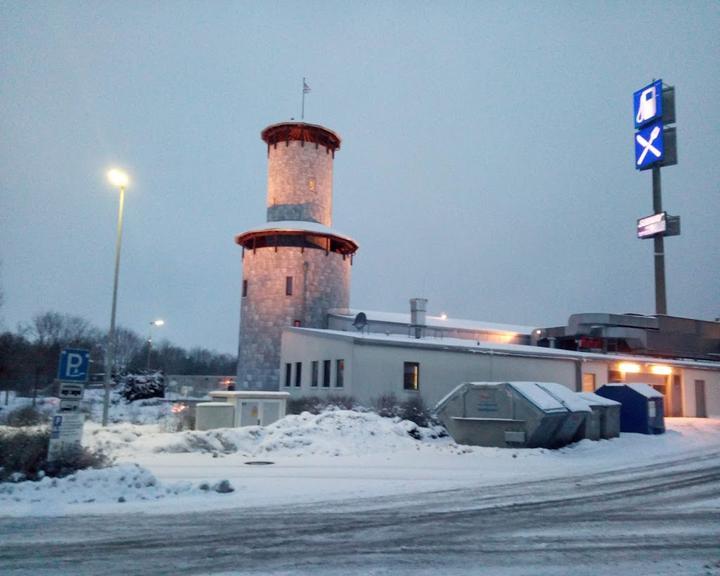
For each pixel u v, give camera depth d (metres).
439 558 7.65
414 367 30.06
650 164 60.38
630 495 12.38
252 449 18.75
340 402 26.22
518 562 7.51
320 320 41.97
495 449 19.92
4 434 13.22
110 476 11.98
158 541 8.32
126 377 53.62
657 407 26.61
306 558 7.59
